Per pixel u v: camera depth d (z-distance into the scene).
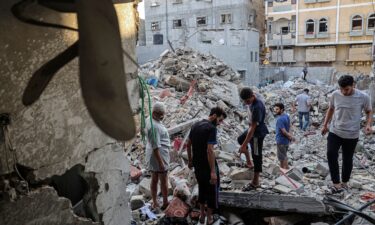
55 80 1.96
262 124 5.46
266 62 40.78
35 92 1.45
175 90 14.84
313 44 37.88
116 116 1.06
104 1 1.13
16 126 1.76
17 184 1.79
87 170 2.31
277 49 39.88
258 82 33.31
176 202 5.22
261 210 5.23
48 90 1.92
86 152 2.28
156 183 5.33
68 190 2.21
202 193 4.78
